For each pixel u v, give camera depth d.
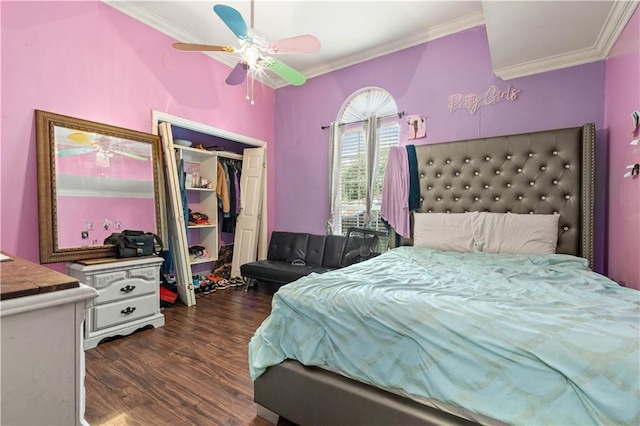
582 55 2.48
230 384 1.84
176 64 3.38
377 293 1.37
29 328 0.60
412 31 3.22
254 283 4.18
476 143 2.82
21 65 2.34
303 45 2.19
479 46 2.99
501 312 1.08
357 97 3.87
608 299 1.24
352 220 3.88
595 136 2.42
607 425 0.77
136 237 2.73
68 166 2.54
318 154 4.19
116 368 2.02
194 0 2.82
